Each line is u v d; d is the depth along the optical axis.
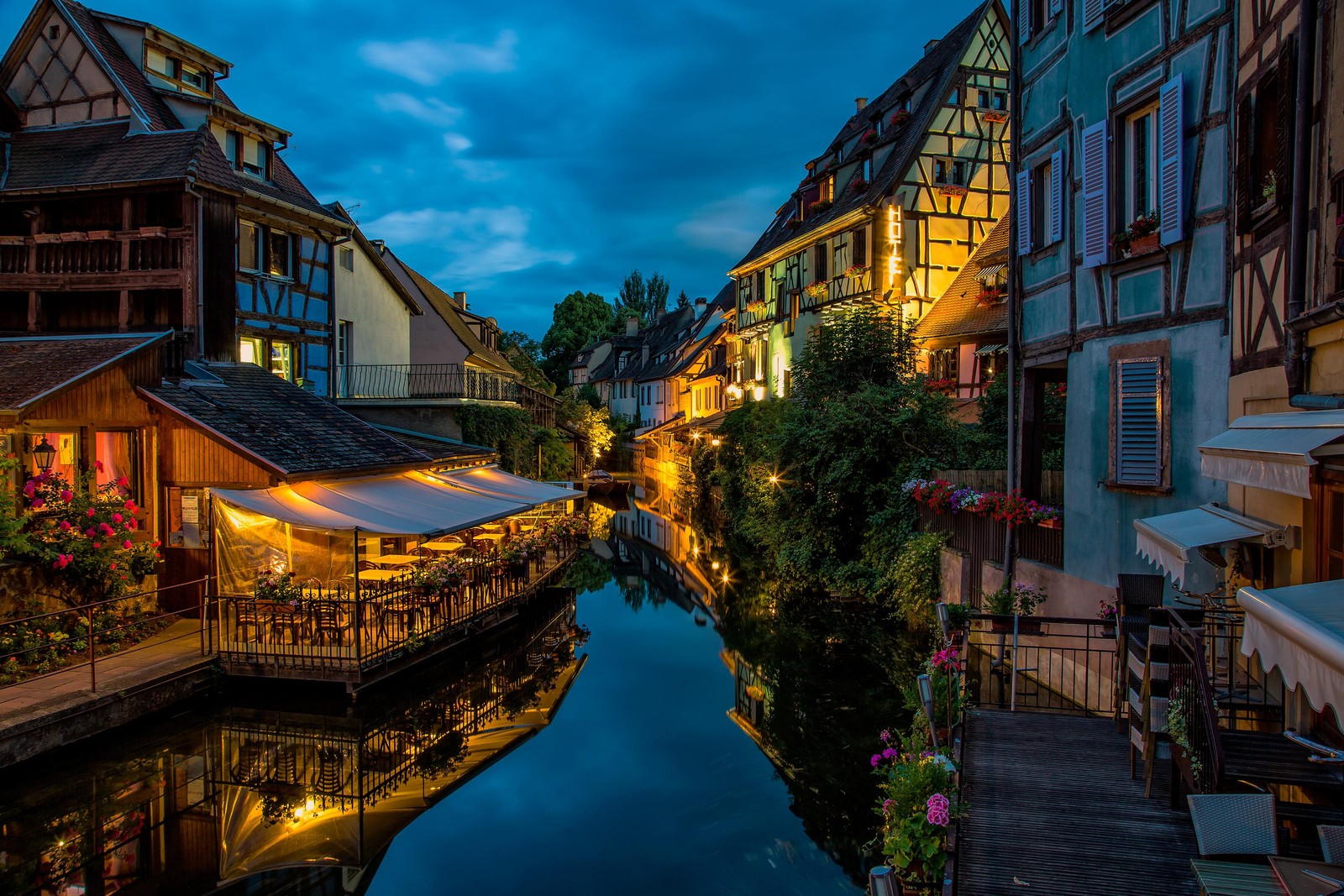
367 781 9.11
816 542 17.66
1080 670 9.32
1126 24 8.89
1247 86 6.87
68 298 16.55
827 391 19.19
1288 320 5.82
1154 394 8.38
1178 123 7.92
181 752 9.84
